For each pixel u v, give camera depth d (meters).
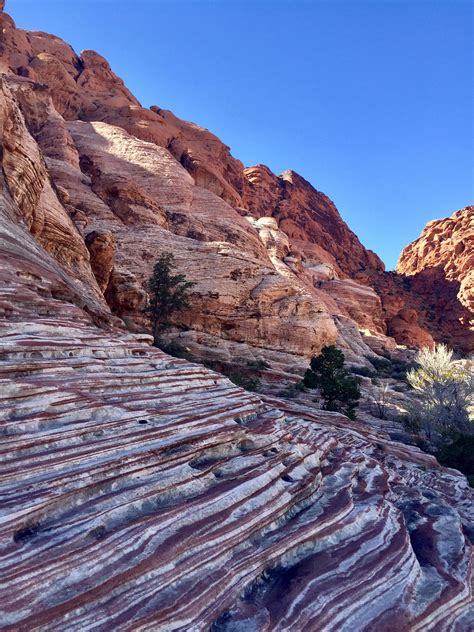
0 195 12.57
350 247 128.50
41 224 18.64
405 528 6.76
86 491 4.67
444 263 117.56
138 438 5.79
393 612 4.62
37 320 7.65
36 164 17.05
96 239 27.84
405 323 90.81
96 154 57.88
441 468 15.05
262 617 4.08
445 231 126.69
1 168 13.88
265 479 6.34
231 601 4.25
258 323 41.38
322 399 29.70
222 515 5.16
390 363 54.41
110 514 4.54
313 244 101.69
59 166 49.06
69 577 3.69
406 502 8.75
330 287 81.62
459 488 12.94
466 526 8.99
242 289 42.75
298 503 6.51
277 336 41.59
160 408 6.98
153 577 4.04
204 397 8.32
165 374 8.38
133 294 34.31
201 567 4.39
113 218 46.44
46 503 4.21
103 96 89.12
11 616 3.18
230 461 6.59
